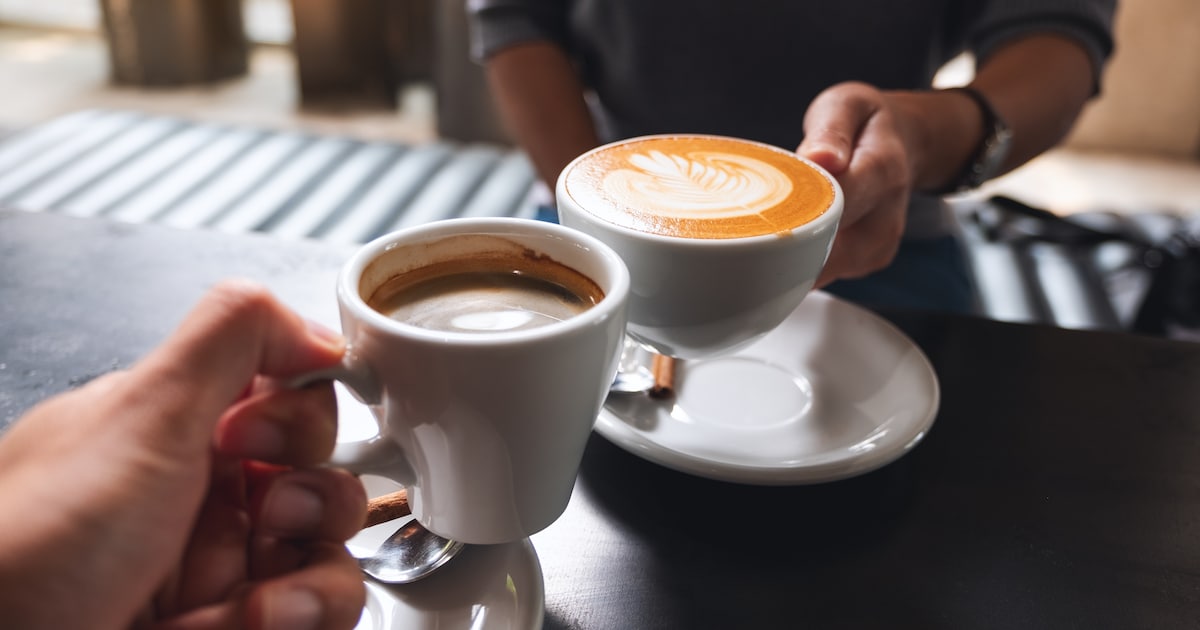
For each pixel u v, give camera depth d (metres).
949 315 0.62
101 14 2.05
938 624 0.43
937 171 0.66
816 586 0.44
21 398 0.51
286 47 2.38
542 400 0.36
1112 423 0.54
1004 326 0.61
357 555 0.42
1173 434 0.53
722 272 0.44
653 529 0.46
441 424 0.37
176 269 0.62
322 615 0.36
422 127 1.95
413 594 0.41
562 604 0.43
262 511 0.36
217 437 0.35
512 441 0.37
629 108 0.87
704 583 0.44
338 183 1.13
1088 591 0.44
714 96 0.84
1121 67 1.96
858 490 0.49
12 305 0.57
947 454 0.51
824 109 0.57
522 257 0.41
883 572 0.45
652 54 0.83
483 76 1.64
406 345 0.35
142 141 1.21
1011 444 0.52
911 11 0.80
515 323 0.39
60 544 0.32
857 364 0.56
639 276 0.45
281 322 0.35
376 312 0.37
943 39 0.90
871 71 0.82
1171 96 1.97
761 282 0.44
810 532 0.46
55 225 0.66
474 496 0.39
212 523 0.37
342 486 0.37
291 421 0.36
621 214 0.45
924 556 0.45
